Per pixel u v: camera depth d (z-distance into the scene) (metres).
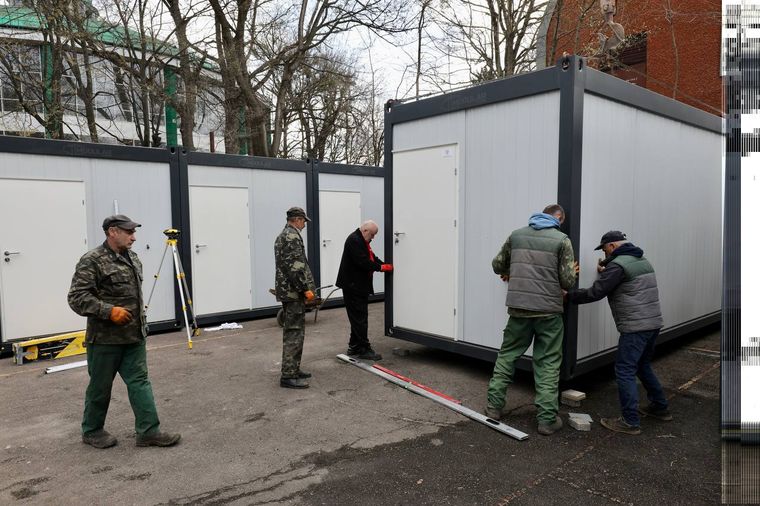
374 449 3.53
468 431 3.83
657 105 5.18
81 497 2.93
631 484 3.04
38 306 6.40
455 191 5.17
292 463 3.33
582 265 4.34
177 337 7.14
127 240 3.48
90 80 12.58
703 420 4.03
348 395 4.64
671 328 5.79
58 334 6.55
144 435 3.59
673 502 2.84
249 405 4.40
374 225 5.61
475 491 2.97
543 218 3.92
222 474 3.19
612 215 4.68
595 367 4.57
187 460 3.38
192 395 4.66
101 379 3.49
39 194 6.38
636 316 3.65
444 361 5.73
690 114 5.77
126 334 3.46
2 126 13.52
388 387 4.85
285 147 17.03
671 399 4.52
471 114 4.98
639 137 5.00
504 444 3.60
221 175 7.98
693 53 10.11
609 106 4.57
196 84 12.84
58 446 3.62
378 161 21.16
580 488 3.00
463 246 5.12
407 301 5.76
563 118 4.18
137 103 15.48
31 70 12.57
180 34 12.34
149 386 3.63
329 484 3.06
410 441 3.66
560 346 3.86
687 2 10.11
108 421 4.07
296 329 4.84
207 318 7.84
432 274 5.45
